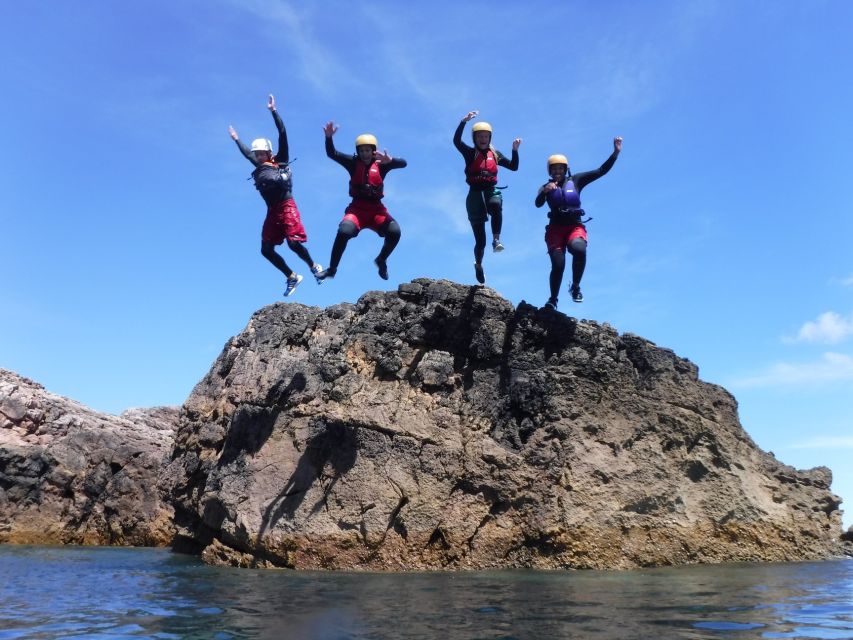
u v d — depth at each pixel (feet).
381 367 42.39
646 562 39.42
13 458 68.28
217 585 31.76
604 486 39.93
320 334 45.62
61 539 66.33
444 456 39.86
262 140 41.39
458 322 43.75
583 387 42.04
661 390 43.75
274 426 42.27
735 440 45.85
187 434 49.83
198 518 47.24
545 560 38.34
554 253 43.83
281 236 41.47
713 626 21.95
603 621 22.77
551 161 44.34
